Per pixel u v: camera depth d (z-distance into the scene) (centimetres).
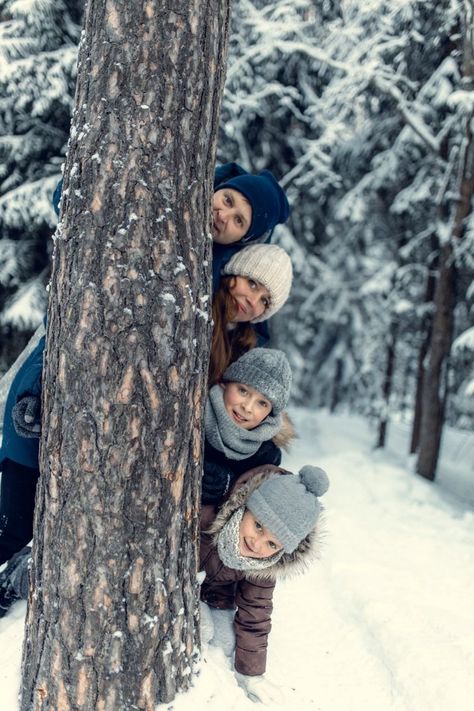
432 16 565
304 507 193
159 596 166
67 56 492
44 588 165
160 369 159
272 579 210
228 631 223
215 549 211
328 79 717
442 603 294
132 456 158
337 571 332
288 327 1160
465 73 577
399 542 390
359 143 784
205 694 181
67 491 159
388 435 1112
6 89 493
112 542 159
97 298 155
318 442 912
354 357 1338
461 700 211
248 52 635
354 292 1209
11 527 225
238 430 203
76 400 157
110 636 161
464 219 636
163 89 157
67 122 538
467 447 990
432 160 719
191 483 175
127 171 155
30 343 247
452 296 677
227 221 234
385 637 258
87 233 156
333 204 934
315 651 251
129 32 155
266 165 775
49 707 164
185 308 163
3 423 234
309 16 652
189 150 163
